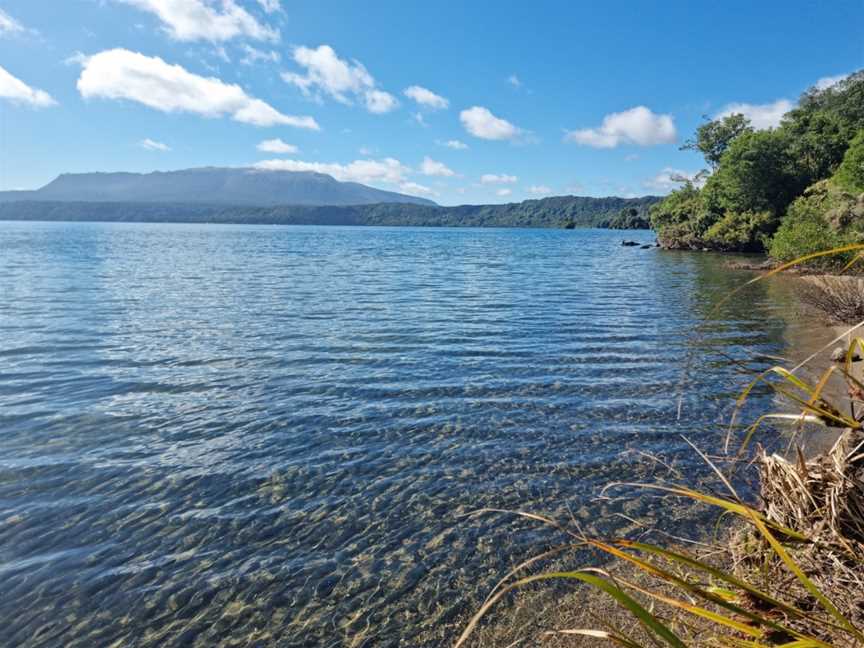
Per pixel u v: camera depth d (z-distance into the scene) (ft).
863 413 9.73
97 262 146.82
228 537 19.26
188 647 14.48
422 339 51.16
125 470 24.16
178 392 34.96
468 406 32.42
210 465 24.71
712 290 90.48
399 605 15.84
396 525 19.95
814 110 236.02
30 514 20.61
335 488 22.68
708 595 5.95
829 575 8.63
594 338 51.55
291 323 59.41
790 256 119.55
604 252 219.82
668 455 25.30
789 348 45.96
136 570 17.47
